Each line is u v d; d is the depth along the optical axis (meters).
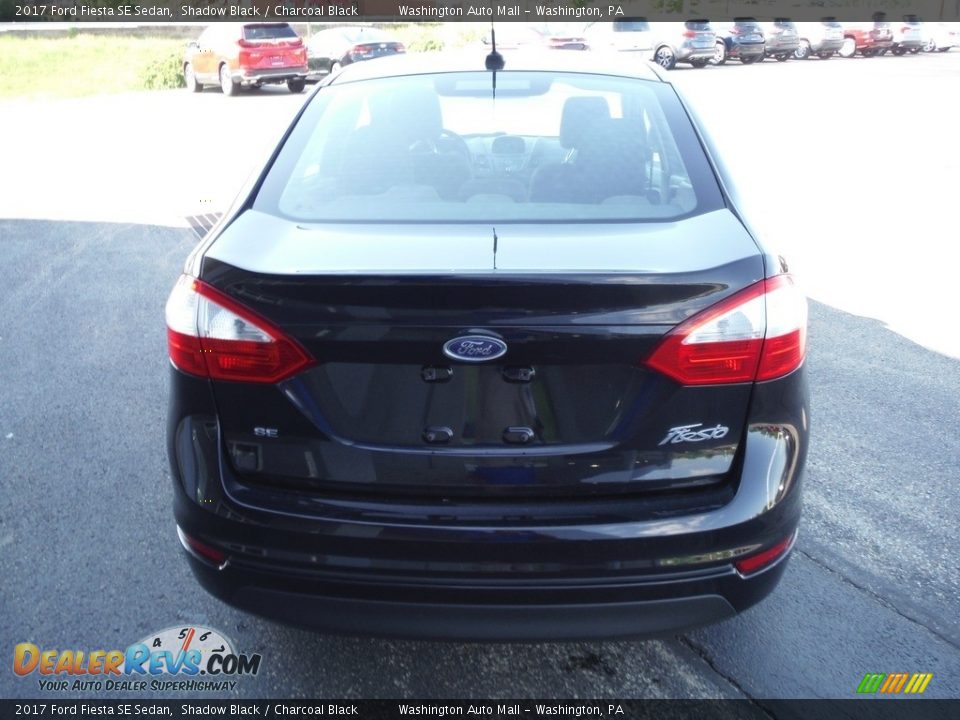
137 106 17.59
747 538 2.22
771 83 20.98
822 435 4.18
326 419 2.22
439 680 2.72
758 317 2.20
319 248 2.35
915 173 10.28
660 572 2.19
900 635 2.89
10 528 3.48
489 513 2.19
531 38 24.50
